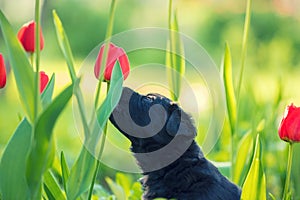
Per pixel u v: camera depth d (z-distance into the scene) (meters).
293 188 10.05
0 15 5.74
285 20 29.84
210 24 31.84
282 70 25.66
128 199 9.53
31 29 7.31
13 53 5.76
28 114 5.77
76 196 6.27
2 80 6.80
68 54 6.62
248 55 27.23
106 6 32.28
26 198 6.12
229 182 8.10
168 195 7.97
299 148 10.02
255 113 11.37
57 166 8.20
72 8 31.56
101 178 12.77
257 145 7.13
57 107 5.37
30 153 5.52
